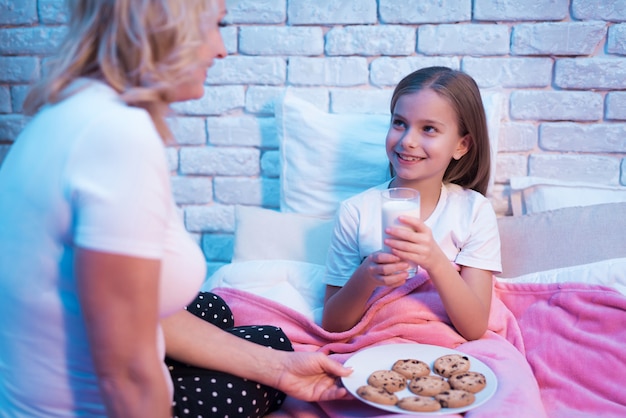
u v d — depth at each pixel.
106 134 0.71
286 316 1.40
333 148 1.68
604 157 1.69
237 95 1.79
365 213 1.44
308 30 1.72
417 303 1.33
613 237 1.50
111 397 0.74
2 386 0.82
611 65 1.63
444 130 1.35
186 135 1.84
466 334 1.29
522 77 1.68
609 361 1.26
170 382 0.88
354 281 1.28
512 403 1.02
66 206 0.72
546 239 1.54
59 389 0.79
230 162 1.85
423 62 1.70
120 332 0.71
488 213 1.43
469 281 1.36
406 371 1.08
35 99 0.83
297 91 1.76
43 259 0.75
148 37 0.75
